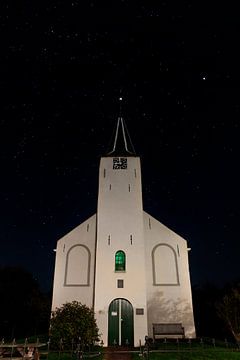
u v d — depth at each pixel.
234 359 16.36
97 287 23.67
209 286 41.84
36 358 15.78
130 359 17.30
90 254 26.06
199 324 36.91
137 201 26.73
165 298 24.66
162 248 26.41
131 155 29.02
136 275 24.02
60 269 25.53
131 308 23.12
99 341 21.53
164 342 21.58
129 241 25.19
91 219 27.38
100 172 28.02
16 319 38.59
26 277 41.88
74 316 19.66
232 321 22.70
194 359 16.44
